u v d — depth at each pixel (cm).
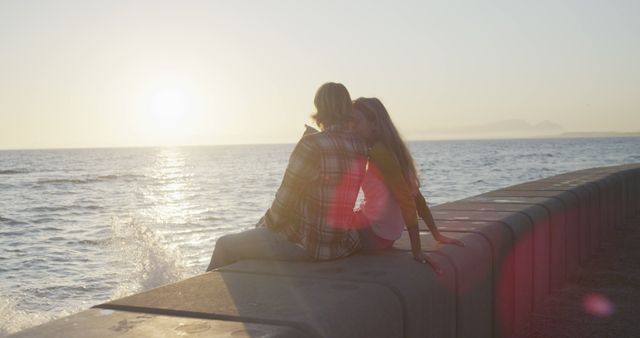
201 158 15725
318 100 370
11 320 972
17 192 4394
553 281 602
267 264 338
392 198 377
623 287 621
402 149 372
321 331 221
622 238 935
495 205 574
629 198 1155
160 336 204
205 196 3728
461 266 361
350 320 240
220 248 363
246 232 364
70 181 5844
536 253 536
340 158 351
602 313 531
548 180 897
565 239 652
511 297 470
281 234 355
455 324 352
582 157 9094
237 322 223
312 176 347
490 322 419
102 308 244
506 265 455
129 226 2259
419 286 304
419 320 299
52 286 1228
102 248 1741
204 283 287
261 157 15050
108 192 4316
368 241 376
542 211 564
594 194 823
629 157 8688
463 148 19212
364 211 383
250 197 3559
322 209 348
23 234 2112
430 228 391
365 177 386
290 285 281
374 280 293
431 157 10662
